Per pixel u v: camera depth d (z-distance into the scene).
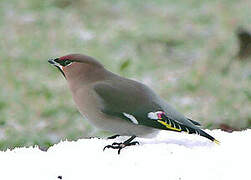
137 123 6.93
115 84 7.14
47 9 26.03
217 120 13.37
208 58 20.36
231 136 7.28
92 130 13.34
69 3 27.31
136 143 6.98
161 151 6.62
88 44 22.31
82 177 6.23
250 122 13.16
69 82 7.30
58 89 16.91
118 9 27.42
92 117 7.17
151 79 18.19
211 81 17.38
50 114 14.95
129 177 6.19
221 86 16.81
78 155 6.65
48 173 6.31
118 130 7.09
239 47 19.73
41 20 24.58
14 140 12.71
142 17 26.72
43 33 23.19
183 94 16.55
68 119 14.40
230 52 20.64
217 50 21.48
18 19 24.59
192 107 14.97
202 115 13.90
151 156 6.51
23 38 22.22
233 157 6.54
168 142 7.12
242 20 26.16
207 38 23.69
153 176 6.19
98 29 24.48
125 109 6.96
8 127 13.73
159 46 22.56
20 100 15.98
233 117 13.47
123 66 17.72
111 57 20.84
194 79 17.77
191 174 6.21
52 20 24.78
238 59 19.59
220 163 6.41
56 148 6.95
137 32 24.03
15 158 6.66
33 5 26.33
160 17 26.73
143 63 20.36
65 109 15.20
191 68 19.73
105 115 7.05
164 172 6.24
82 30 23.94
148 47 22.47
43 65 19.64
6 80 17.77
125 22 25.81
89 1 27.73
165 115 6.88
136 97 7.00
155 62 20.58
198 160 6.45
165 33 24.22
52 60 7.35
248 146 6.86
